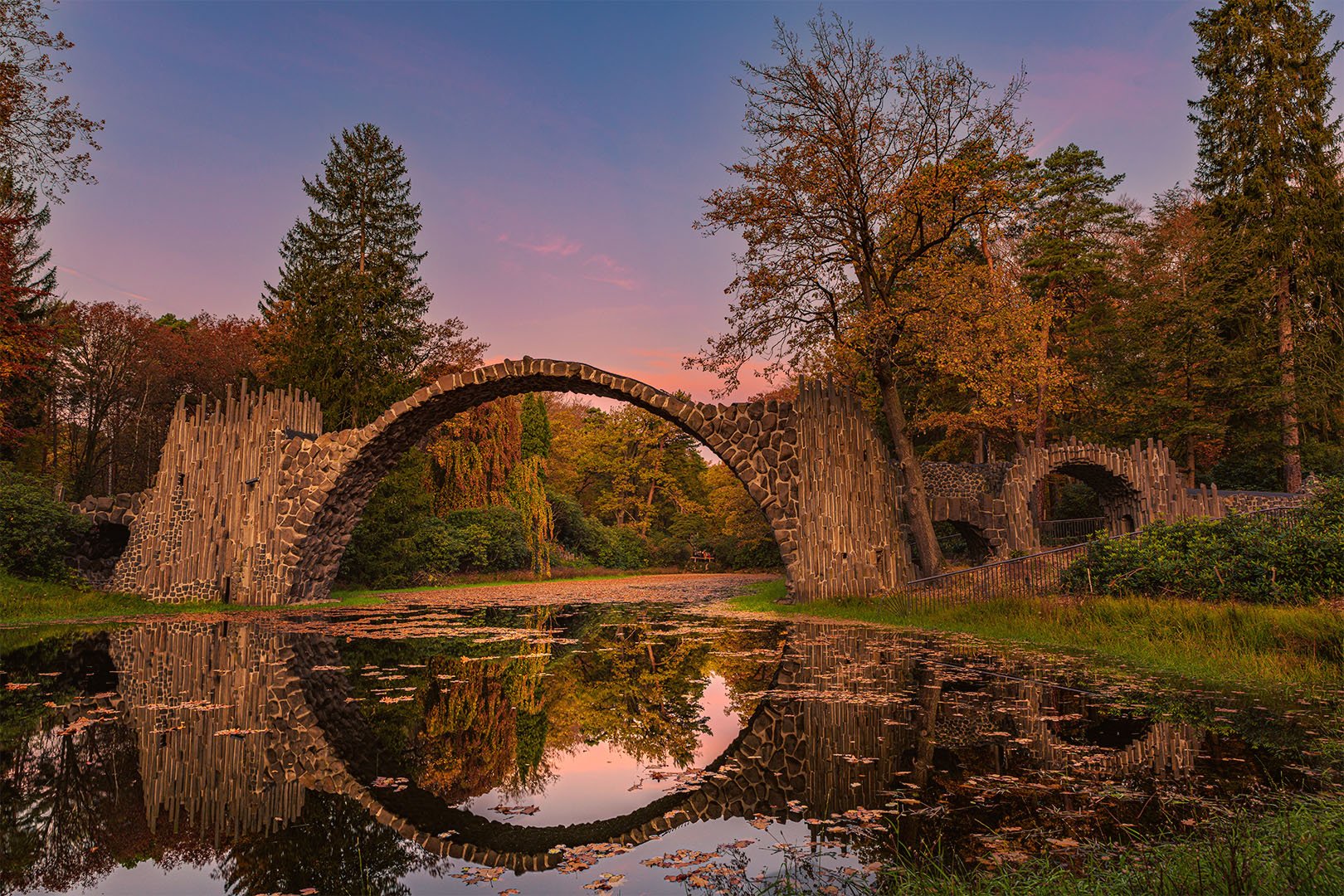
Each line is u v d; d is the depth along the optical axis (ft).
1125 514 81.92
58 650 34.58
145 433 121.19
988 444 110.83
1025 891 9.27
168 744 17.95
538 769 16.43
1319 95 93.04
